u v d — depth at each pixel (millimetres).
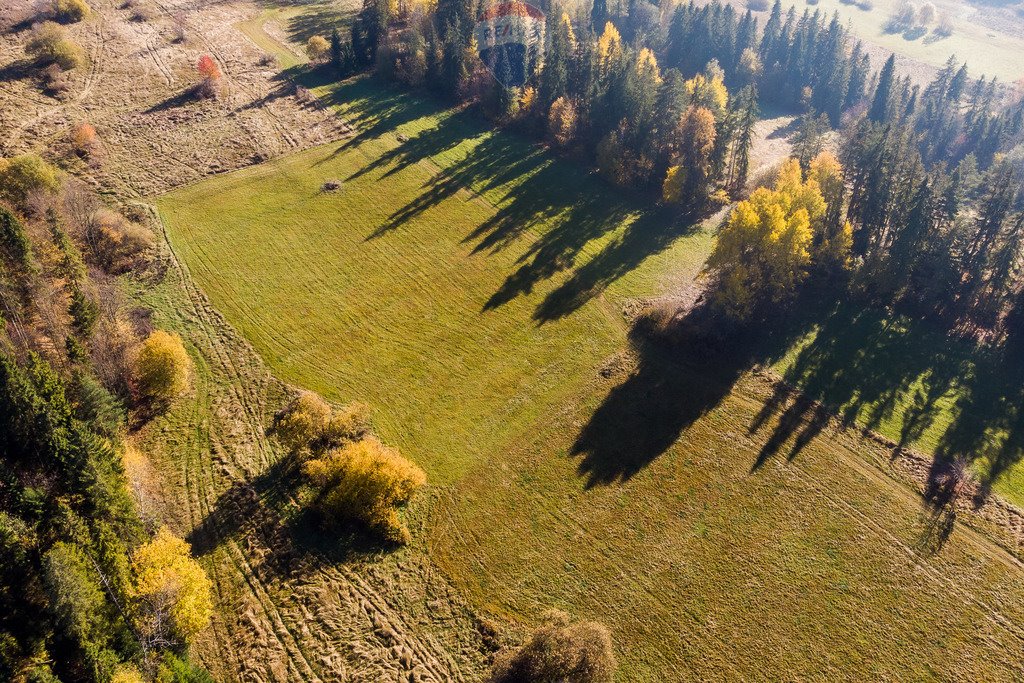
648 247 91250
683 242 92750
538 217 95375
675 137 103000
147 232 81000
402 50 130125
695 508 57000
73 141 94312
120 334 61219
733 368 72188
